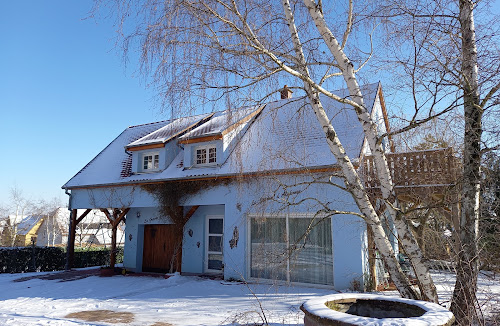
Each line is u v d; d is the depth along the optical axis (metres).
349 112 11.28
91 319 6.99
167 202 12.70
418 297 4.77
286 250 5.93
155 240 14.73
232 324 6.00
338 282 9.27
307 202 9.65
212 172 11.84
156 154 14.24
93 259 17.39
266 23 5.33
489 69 4.76
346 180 5.23
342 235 9.34
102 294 9.77
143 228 15.05
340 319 2.89
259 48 4.69
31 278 13.37
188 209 13.54
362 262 9.02
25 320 6.96
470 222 5.06
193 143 12.73
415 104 4.81
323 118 5.36
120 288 10.68
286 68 4.68
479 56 4.85
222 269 12.60
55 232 38.44
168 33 4.64
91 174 15.77
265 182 8.81
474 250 4.92
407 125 5.34
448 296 6.03
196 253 13.22
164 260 14.31
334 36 5.47
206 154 12.79
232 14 5.02
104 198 14.50
